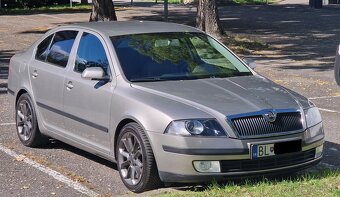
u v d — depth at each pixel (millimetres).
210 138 5949
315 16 36906
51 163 7719
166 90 6520
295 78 15391
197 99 6301
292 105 6461
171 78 6949
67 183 6891
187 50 7457
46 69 7980
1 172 7297
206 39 7840
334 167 7426
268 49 21984
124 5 44844
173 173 6023
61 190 6633
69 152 8258
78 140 7367
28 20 31047
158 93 6465
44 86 7965
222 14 37531
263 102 6363
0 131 9508
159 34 7578
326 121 10289
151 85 6684
